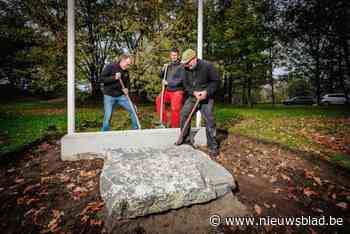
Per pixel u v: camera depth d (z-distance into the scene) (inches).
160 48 231.0
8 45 355.6
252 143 160.7
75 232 71.3
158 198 76.4
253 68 461.4
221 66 432.1
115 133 125.3
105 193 80.4
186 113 128.0
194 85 124.7
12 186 96.2
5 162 120.8
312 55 588.7
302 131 207.5
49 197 88.4
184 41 254.1
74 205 83.8
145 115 247.3
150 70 225.0
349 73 546.9
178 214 78.5
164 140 133.0
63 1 258.8
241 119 273.3
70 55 122.4
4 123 216.7
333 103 749.3
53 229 72.6
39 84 267.3
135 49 234.5
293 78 625.6
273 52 582.9
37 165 116.6
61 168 111.6
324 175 114.0
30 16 260.8
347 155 140.0
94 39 271.0
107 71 140.6
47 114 296.2
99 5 268.1
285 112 361.1
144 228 72.4
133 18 254.7
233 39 427.2
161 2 241.6
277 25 572.7
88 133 125.7
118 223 72.5
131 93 239.8
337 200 92.9
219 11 442.3
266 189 98.7
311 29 568.7
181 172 89.2
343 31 516.4
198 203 82.4
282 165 123.1
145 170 88.7
